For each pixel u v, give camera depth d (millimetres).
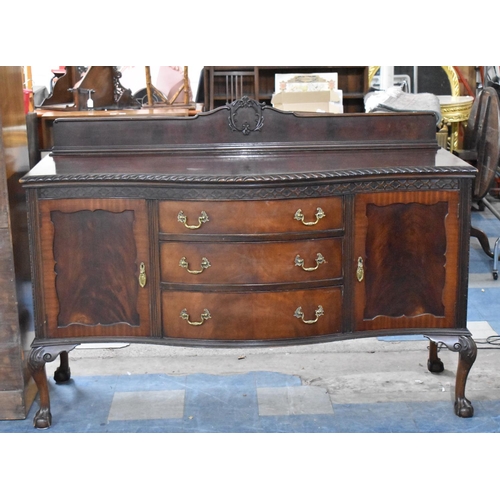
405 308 3256
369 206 3129
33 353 3229
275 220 3072
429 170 3084
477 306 4562
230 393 3602
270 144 3412
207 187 3021
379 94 5844
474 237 5500
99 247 3164
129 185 3064
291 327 3193
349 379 3721
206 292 3154
